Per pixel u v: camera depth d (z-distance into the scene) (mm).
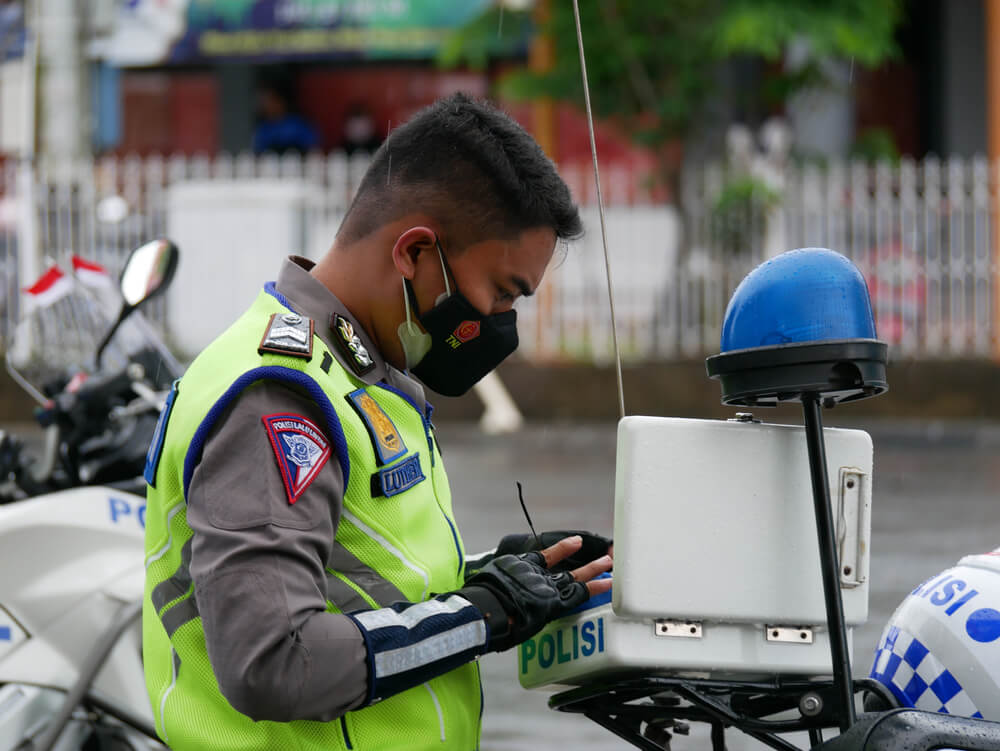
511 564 5273
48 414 7855
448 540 5496
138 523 7910
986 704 5230
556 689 6047
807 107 37656
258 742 5098
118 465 7910
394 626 4941
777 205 32875
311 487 4922
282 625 4762
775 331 4949
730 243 33281
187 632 5191
